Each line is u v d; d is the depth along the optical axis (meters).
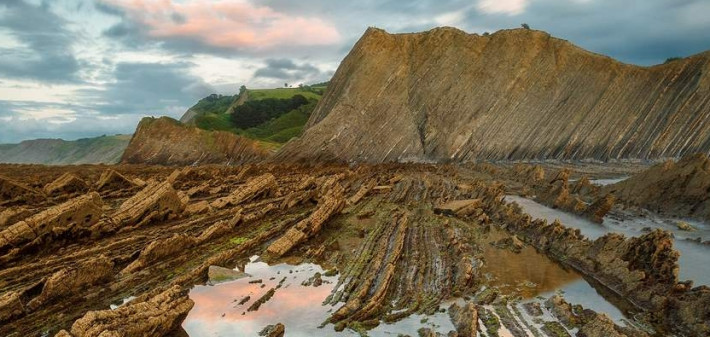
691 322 16.84
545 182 55.28
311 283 22.47
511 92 108.69
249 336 16.88
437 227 33.09
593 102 101.81
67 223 27.66
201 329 17.48
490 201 40.53
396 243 27.73
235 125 179.50
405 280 21.97
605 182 61.50
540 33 114.44
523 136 104.19
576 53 109.31
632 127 96.56
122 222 31.48
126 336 14.59
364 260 25.27
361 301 19.66
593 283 22.23
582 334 16.22
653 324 17.55
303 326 17.62
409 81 117.12
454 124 107.75
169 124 121.69
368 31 124.44
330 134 107.56
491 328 16.77
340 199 38.81
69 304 19.45
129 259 25.25
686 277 22.36
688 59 95.94
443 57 117.00
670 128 92.25
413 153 107.25
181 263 25.55
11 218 30.42
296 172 79.38
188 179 60.72
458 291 20.61
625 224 34.78
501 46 114.56
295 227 31.02
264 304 19.95
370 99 113.31
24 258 24.92
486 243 29.72
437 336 16.08
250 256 27.61
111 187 49.34
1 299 17.83
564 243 27.34
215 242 29.77
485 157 103.88
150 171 77.25
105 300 20.19
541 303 19.50
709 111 89.00
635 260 22.53
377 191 52.94
